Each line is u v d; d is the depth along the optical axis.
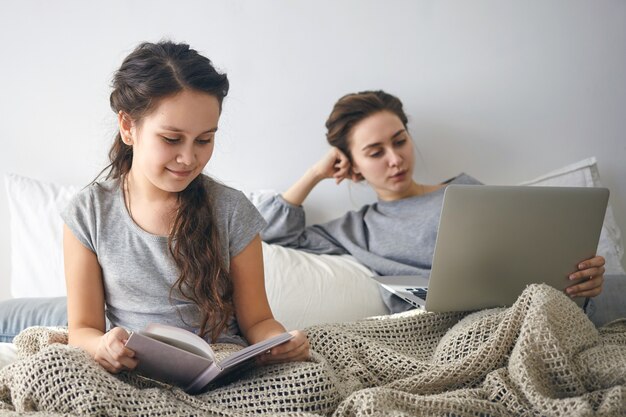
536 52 2.13
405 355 1.26
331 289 1.72
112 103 1.28
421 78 2.10
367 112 1.91
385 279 1.68
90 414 0.97
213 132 1.23
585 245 1.36
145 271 1.31
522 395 1.08
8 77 1.95
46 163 1.97
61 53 1.96
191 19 1.99
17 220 1.87
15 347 1.35
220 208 1.36
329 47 2.05
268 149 2.06
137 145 1.24
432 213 1.88
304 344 1.13
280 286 1.71
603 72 2.16
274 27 2.02
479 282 1.35
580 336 1.19
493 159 2.15
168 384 1.12
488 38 2.11
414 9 2.08
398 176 1.92
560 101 2.15
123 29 1.96
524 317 1.21
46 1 1.94
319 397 1.05
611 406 1.00
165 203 1.33
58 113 1.97
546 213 1.30
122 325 1.32
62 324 1.49
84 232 1.32
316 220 2.11
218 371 1.02
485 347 1.18
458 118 2.13
